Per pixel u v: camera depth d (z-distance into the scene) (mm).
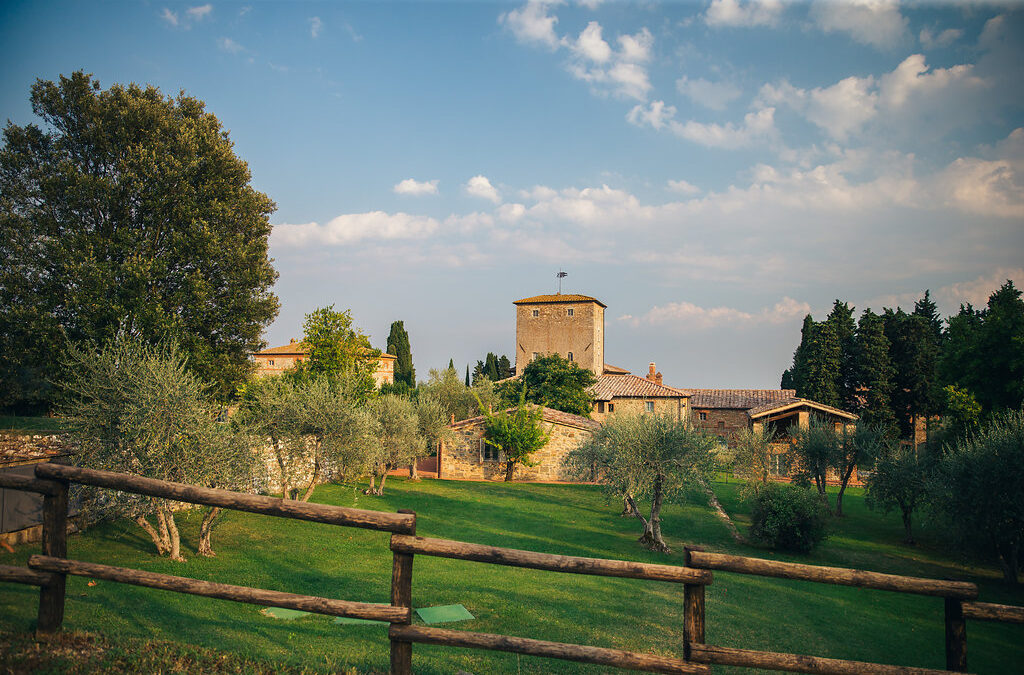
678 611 13375
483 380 51656
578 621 11812
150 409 13617
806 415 43625
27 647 4758
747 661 4262
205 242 28078
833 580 4293
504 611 12141
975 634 13859
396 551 4406
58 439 15875
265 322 31844
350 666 5969
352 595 12547
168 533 14922
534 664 8750
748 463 28641
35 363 24969
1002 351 26672
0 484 4883
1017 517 17000
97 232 26828
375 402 29500
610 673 8562
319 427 19172
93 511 14555
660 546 20938
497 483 37375
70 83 27359
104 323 24734
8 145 27031
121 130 27516
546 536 22203
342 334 33594
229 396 30234
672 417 22344
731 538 23406
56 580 4914
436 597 12930
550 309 66625
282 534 18875
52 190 26328
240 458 15344
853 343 58125
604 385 58312
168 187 27797
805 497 22328
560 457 39688
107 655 4953
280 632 8258
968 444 18812
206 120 31875
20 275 25469
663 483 20859
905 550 22750
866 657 11414
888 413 54219
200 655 5312
